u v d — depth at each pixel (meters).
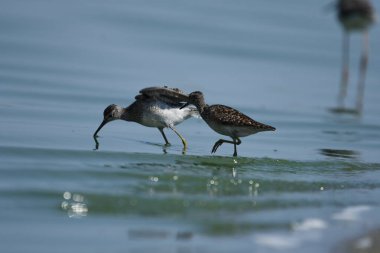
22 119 19.16
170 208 12.61
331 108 23.92
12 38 28.94
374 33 36.19
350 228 12.05
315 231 11.81
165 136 17.98
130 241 11.14
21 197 12.71
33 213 12.07
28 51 27.33
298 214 12.64
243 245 11.11
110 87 23.53
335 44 33.66
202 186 13.89
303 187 14.33
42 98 21.62
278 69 28.84
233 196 13.47
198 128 20.03
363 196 13.96
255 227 11.89
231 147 17.97
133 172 14.40
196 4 38.00
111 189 13.41
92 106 21.31
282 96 24.84
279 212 12.72
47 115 19.83
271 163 16.06
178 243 11.12
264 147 18.19
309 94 25.70
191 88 24.53
